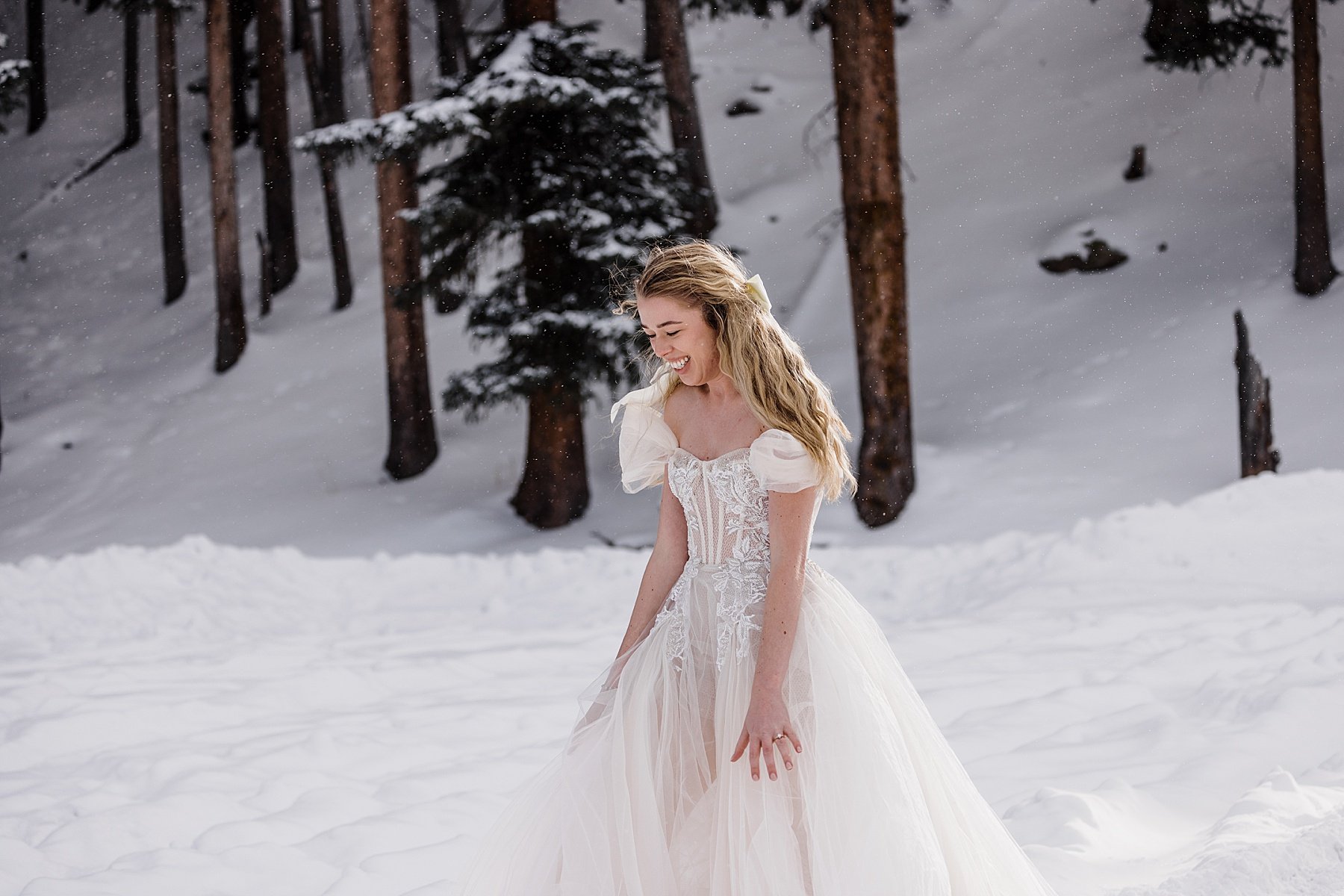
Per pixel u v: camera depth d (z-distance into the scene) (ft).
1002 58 88.99
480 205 52.34
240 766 16.39
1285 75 76.69
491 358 73.92
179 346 88.02
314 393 76.38
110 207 109.09
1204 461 50.72
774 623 8.25
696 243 8.89
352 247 93.66
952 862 8.44
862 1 50.34
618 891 7.85
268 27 89.56
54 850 13.03
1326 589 28.58
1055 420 56.80
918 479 54.13
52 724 18.54
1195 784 14.12
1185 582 29.86
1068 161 76.54
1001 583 31.68
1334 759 14.16
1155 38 82.99
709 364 8.83
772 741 7.89
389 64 63.36
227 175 80.64
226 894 11.78
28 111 121.80
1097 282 66.54
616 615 32.27
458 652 26.22
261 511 64.13
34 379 88.63
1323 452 48.52
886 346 51.37
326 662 25.07
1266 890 9.27
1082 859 11.07
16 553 64.90
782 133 90.27
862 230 51.26
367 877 11.98
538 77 50.85
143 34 127.85
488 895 8.20
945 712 18.78
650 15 87.92
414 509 61.93
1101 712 18.13
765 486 8.46
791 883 7.72
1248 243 64.85
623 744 8.30
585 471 58.80
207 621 32.86
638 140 55.93
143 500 68.64
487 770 16.10
